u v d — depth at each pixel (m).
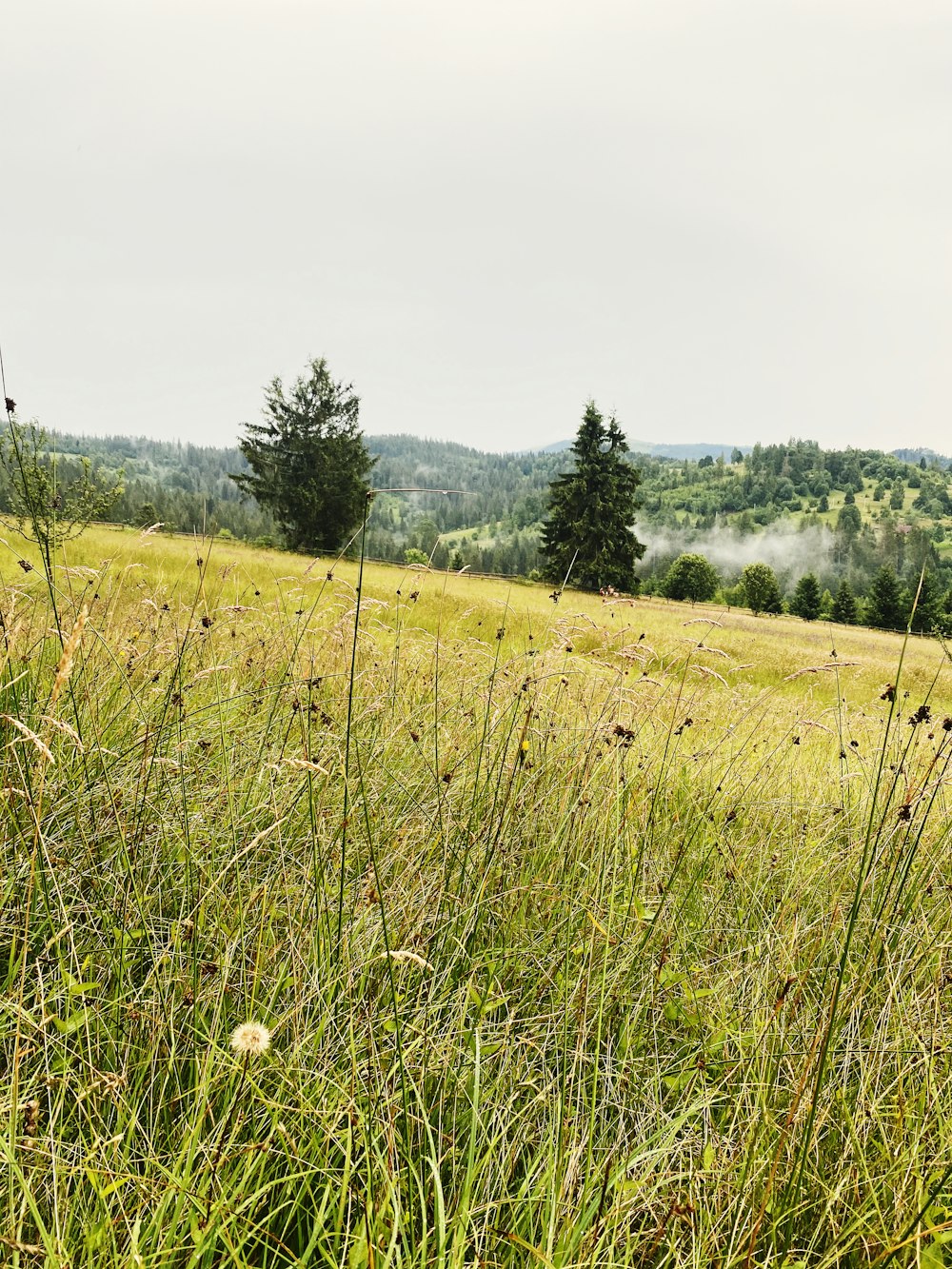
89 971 2.13
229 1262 1.44
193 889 2.54
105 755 2.89
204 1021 1.94
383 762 3.73
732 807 4.01
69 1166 1.50
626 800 3.66
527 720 3.15
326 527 43.84
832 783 5.10
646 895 3.18
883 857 3.21
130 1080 1.88
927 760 4.52
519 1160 1.95
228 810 2.93
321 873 2.45
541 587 33.97
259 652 5.00
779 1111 2.07
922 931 2.87
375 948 2.38
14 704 2.85
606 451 50.59
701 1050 2.29
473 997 2.28
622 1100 2.11
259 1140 1.74
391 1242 1.37
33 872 1.94
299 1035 2.03
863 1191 1.89
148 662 4.16
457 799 3.41
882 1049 2.22
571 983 2.48
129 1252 1.32
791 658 19.36
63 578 5.01
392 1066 1.81
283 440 43.88
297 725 3.84
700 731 5.76
